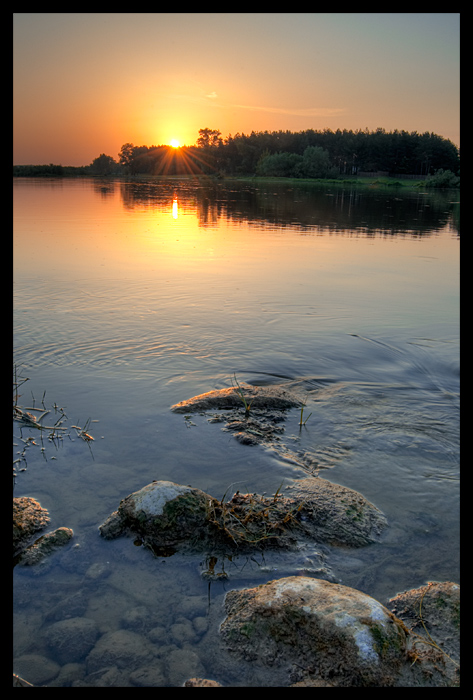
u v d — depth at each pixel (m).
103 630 2.61
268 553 3.17
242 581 2.95
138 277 9.97
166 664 2.42
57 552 3.14
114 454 4.22
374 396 5.47
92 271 10.34
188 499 3.39
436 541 3.32
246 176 91.38
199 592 2.87
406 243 15.37
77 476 3.91
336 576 3.01
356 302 8.70
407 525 3.47
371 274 10.84
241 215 23.02
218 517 3.36
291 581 2.76
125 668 2.40
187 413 4.93
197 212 23.66
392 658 2.33
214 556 3.14
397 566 3.10
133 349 6.43
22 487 3.75
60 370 5.78
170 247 13.38
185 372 5.85
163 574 2.99
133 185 50.09
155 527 3.23
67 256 11.72
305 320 7.71
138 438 4.47
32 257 11.52
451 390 5.64
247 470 4.05
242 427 4.69
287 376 5.89
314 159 82.31
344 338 7.02
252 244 14.48
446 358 6.43
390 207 29.91
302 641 2.46
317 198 36.69
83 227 16.66
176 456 4.21
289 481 3.92
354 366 6.19
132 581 2.93
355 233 17.62
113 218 19.58
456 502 3.73
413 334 7.23
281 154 85.81
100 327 7.13
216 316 7.77
